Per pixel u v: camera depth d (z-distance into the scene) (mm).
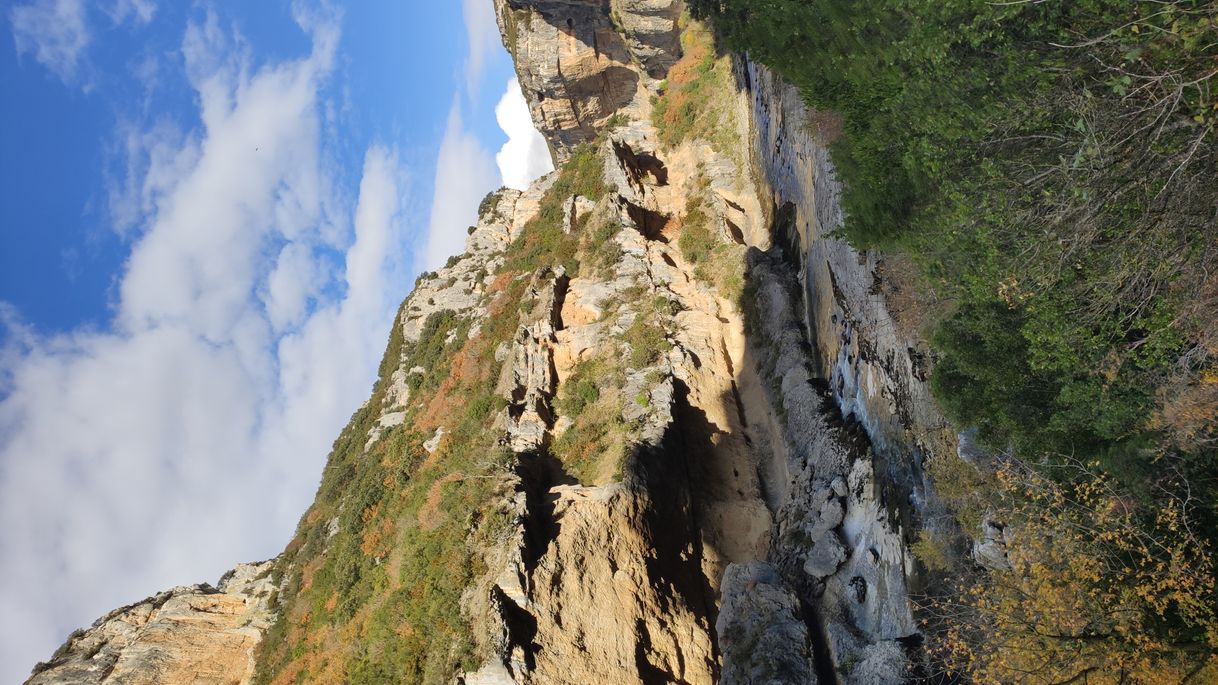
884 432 21703
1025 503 12602
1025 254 11922
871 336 22328
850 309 24547
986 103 11812
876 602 21031
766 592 23672
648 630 27234
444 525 30984
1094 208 10211
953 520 16906
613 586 27516
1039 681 11836
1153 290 10391
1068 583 11758
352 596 33281
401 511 35531
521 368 37000
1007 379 13633
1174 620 10820
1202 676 10305
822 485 25812
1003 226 11984
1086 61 10328
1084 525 11891
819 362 30359
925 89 13289
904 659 17422
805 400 29266
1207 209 9586
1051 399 13172
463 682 24734
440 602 27766
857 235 18391
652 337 35969
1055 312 11594
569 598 26766
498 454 31844
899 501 20359
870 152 17250
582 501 29016
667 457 31625
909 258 18000
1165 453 11047
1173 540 10625
